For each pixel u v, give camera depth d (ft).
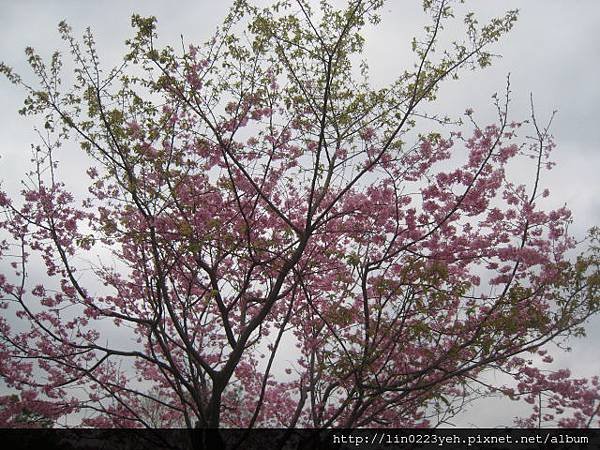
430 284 30.50
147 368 46.75
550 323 32.09
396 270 35.83
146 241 33.12
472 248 34.68
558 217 34.88
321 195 33.88
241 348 33.35
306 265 36.06
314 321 38.17
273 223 37.17
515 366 35.86
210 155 34.35
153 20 29.96
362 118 33.86
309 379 40.09
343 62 33.50
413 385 34.47
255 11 31.81
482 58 31.89
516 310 31.09
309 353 41.14
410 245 33.14
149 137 32.04
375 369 33.73
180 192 33.14
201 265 33.60
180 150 33.76
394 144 33.86
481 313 33.83
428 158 34.86
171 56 30.89
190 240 31.89
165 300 33.45
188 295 36.47
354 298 36.27
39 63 32.12
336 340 35.47
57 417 37.19
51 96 32.27
